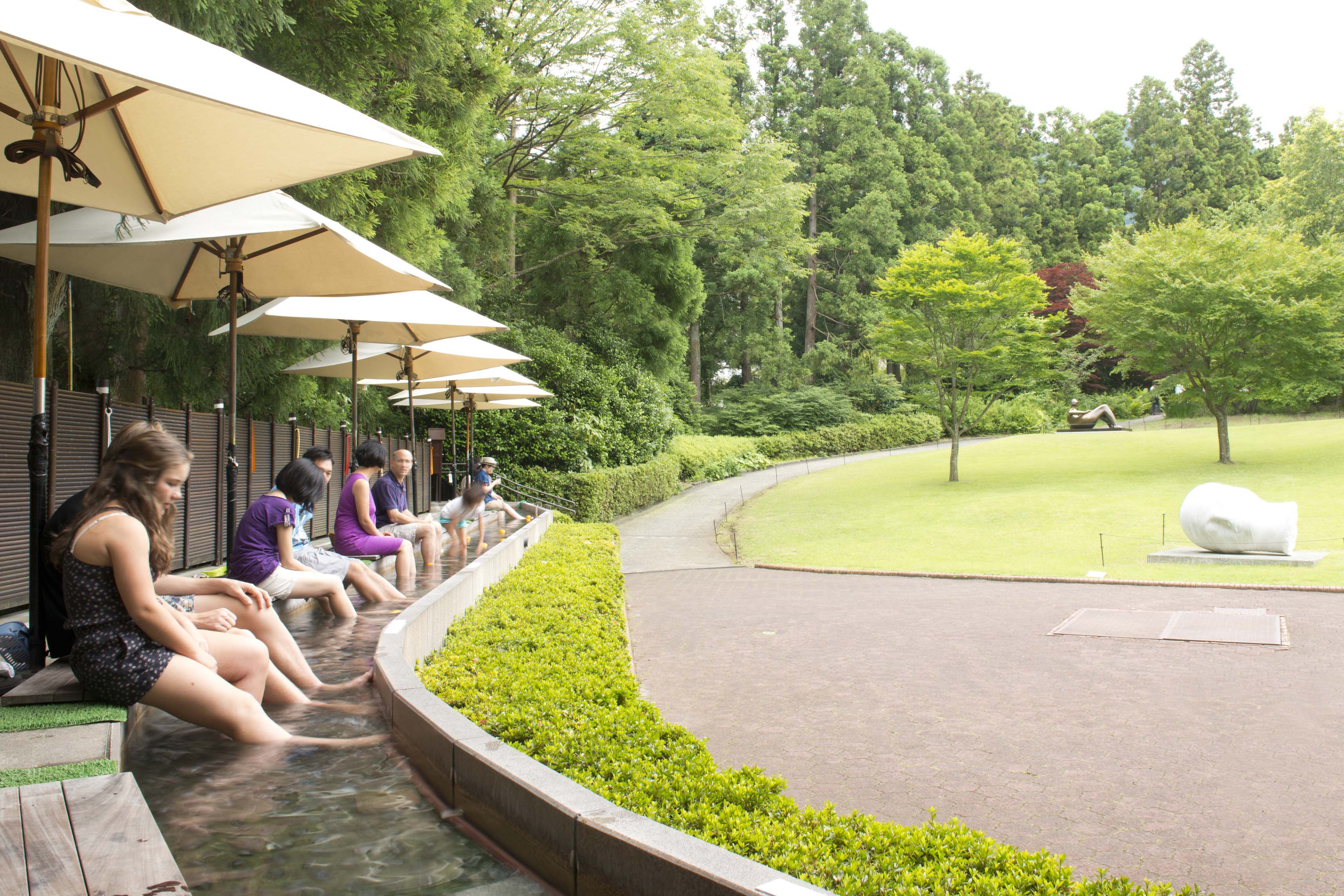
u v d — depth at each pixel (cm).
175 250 644
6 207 823
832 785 552
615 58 2872
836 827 294
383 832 269
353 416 888
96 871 203
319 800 294
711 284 4988
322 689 429
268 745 347
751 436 4559
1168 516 2228
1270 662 840
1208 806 496
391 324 934
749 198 3478
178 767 322
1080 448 3750
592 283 3288
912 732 660
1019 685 795
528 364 2731
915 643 1012
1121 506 2400
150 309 971
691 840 211
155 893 192
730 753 622
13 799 248
